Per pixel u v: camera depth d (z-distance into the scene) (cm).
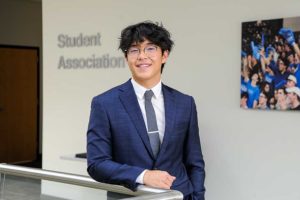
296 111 302
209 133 343
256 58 314
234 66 328
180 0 352
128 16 385
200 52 344
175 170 194
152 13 369
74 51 423
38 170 194
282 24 302
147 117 190
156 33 187
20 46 745
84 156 403
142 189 159
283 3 304
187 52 350
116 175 172
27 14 752
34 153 770
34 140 769
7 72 731
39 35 765
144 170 170
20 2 742
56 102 439
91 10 409
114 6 393
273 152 314
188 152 204
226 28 330
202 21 342
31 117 764
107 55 400
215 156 340
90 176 184
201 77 344
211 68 339
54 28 437
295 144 304
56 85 439
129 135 185
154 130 190
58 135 440
